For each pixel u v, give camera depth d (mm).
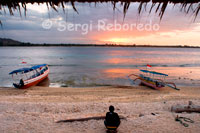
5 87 16703
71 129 4898
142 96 12609
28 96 12508
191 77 22672
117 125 4270
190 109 6676
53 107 8391
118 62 47719
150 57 71688
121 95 13031
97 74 25641
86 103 9266
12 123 5492
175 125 5082
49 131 4742
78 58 64375
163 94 13508
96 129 4891
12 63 42406
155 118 5887
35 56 73625
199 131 4535
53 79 21562
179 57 71500
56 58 63188
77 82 19656
